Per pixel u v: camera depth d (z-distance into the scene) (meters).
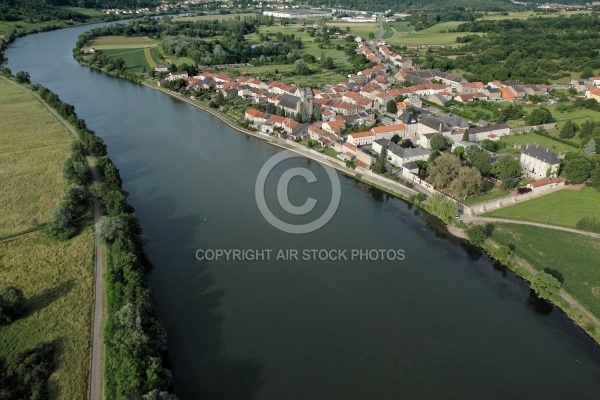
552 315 156.62
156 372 121.44
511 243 190.75
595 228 197.00
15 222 195.50
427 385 130.62
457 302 162.75
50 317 144.50
